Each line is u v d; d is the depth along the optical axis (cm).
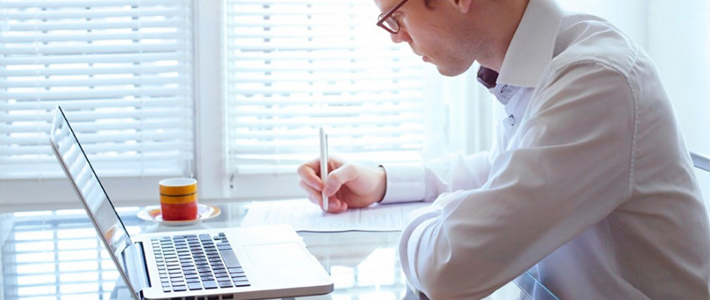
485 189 101
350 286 107
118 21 211
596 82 99
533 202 97
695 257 107
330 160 161
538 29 115
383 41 220
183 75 215
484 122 220
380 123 221
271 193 220
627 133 98
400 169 159
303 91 217
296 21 216
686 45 200
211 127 215
